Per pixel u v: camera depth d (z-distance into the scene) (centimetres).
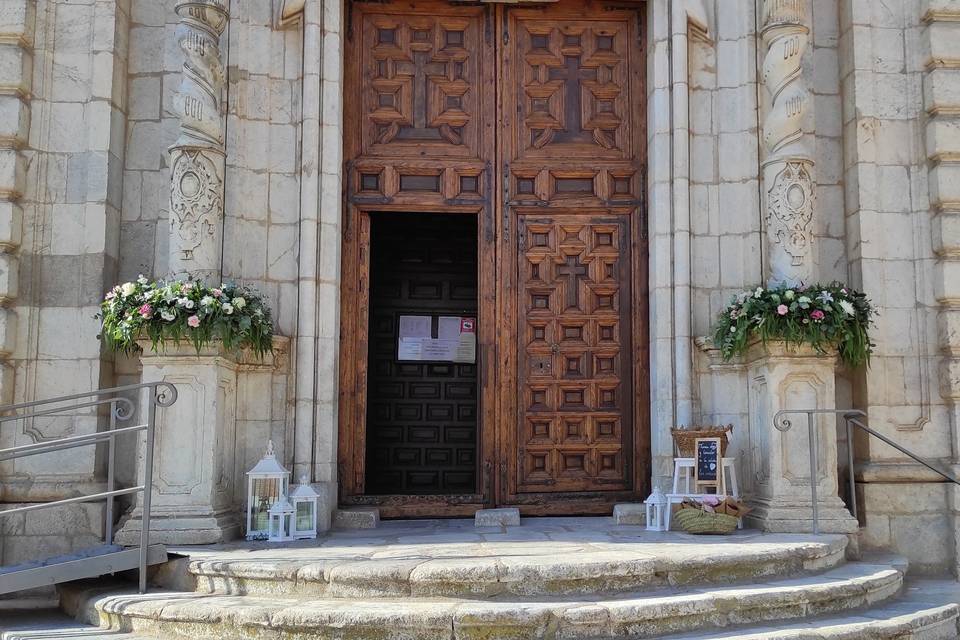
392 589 525
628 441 829
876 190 799
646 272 841
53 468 732
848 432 738
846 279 812
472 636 477
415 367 1105
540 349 838
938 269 783
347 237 828
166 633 511
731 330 734
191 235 719
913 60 816
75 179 765
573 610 484
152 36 812
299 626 480
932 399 779
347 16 852
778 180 756
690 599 505
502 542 648
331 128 794
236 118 774
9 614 619
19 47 761
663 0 823
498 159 848
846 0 830
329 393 768
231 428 725
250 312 705
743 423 767
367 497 806
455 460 1093
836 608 555
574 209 848
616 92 862
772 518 699
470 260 1136
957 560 745
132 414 702
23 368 741
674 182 800
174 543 652
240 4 789
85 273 752
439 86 856
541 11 863
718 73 816
